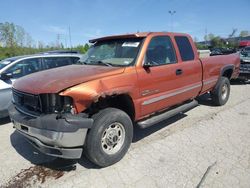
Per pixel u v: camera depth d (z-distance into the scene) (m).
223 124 5.28
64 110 3.14
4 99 5.59
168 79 4.48
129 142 3.85
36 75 3.90
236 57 7.14
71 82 3.24
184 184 3.16
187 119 5.64
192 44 5.35
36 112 3.36
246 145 4.23
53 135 3.06
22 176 3.44
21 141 4.66
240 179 3.24
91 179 3.34
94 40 4.96
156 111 4.52
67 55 7.29
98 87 3.32
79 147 3.34
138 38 4.29
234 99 7.54
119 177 3.36
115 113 3.56
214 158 3.79
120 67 3.87
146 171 3.49
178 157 3.85
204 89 5.80
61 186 3.20
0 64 6.25
